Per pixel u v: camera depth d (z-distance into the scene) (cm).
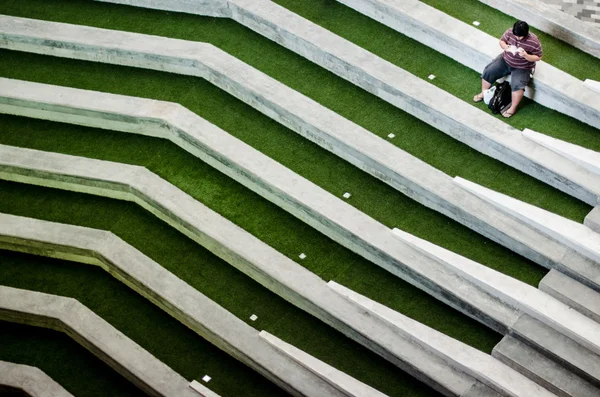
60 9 1289
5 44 1274
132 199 1164
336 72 1179
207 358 1045
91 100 1200
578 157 1028
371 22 1208
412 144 1098
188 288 1069
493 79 1072
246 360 1022
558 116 1084
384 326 1003
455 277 1007
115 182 1148
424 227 1050
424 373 969
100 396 1050
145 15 1277
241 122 1168
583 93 1066
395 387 985
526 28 1016
